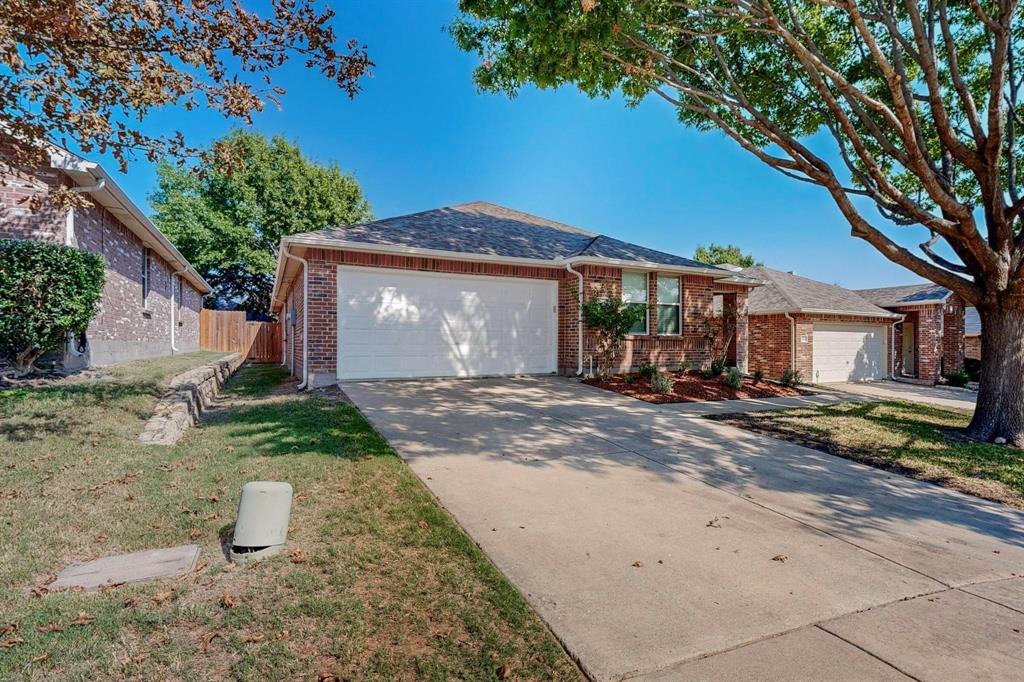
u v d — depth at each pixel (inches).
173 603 104.0
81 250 326.3
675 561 132.6
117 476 174.6
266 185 1050.1
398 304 429.7
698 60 335.9
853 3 223.5
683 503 177.0
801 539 151.3
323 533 137.6
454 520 152.5
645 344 517.3
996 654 98.3
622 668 90.0
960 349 802.2
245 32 185.8
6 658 86.0
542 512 161.9
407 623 100.5
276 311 948.0
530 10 248.5
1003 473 234.1
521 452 230.4
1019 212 293.1
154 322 579.2
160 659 87.4
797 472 223.5
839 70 346.6
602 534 147.6
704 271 542.0
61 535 132.6
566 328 492.4
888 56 340.8
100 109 186.9
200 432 245.3
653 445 256.5
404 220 502.3
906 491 205.5
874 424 336.5
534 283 493.0
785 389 502.6
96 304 372.8
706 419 331.6
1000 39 248.4
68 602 102.7
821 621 107.9
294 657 89.2
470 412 309.4
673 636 100.0
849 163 340.8
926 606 116.3
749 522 162.4
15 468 173.6
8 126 178.5
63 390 276.5
